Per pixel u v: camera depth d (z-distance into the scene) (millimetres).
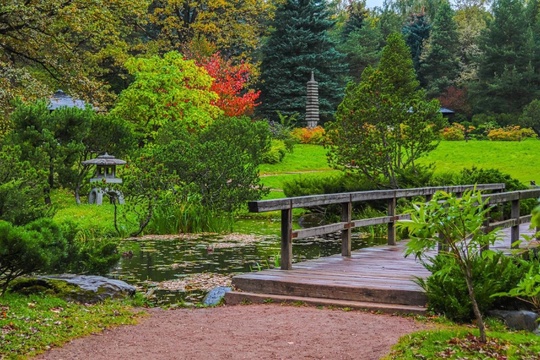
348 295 7824
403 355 5496
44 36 24609
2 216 9109
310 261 9953
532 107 48688
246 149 24359
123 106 30141
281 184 28031
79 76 25328
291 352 5781
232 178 18453
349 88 20953
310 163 35812
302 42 50719
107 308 7570
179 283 10008
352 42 60094
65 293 8055
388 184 19797
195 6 53375
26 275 8633
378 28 66750
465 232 5672
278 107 50719
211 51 44812
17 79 22500
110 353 5773
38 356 5641
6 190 9305
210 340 6223
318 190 20094
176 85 30562
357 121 19594
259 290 8375
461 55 64938
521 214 16938
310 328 6648
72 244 9477
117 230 16234
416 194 12367
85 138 22609
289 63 50844
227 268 11500
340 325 6781
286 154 37688
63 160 20688
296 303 7930
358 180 20062
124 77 39688
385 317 7184
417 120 19656
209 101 32406
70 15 23562
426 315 7195
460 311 6891
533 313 6855
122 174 19891
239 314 7402
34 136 20250
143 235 16500
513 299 7184
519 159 35938
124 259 12547
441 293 7133
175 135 23969
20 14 22359
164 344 6086
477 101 54844
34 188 11477
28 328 6336
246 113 42688
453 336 6051
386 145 19812
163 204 16953
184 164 18219
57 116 21281
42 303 7520
